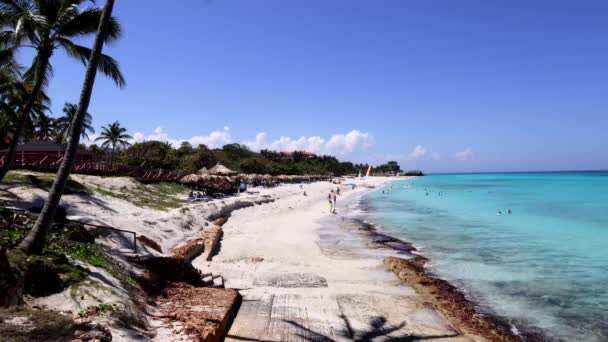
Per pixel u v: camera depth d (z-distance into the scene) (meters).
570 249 21.30
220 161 71.38
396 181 148.50
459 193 73.56
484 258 19.11
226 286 13.33
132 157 50.81
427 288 13.73
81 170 30.20
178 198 34.09
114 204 22.77
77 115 9.99
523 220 33.78
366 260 18.23
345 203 53.84
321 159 162.38
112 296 8.31
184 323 8.52
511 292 13.85
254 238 22.88
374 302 12.16
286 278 14.54
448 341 9.58
